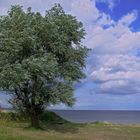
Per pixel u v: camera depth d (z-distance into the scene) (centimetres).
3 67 4225
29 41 4269
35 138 3728
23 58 4366
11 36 4306
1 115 4994
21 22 4369
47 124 5175
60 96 4353
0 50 4322
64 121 5609
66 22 4575
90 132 4609
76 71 4575
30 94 4481
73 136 4138
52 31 4406
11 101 4591
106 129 5028
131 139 4091
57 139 3797
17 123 4909
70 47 4591
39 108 4550
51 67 4275
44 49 4512
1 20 4466
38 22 4422
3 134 3756
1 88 4291
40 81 4375
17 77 4162
